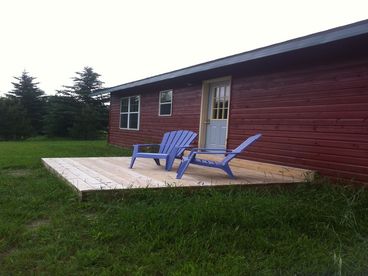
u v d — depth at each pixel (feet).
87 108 84.99
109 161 22.22
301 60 18.25
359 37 13.82
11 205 12.23
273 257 8.48
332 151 16.43
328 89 16.74
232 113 23.45
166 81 31.35
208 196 13.14
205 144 26.76
